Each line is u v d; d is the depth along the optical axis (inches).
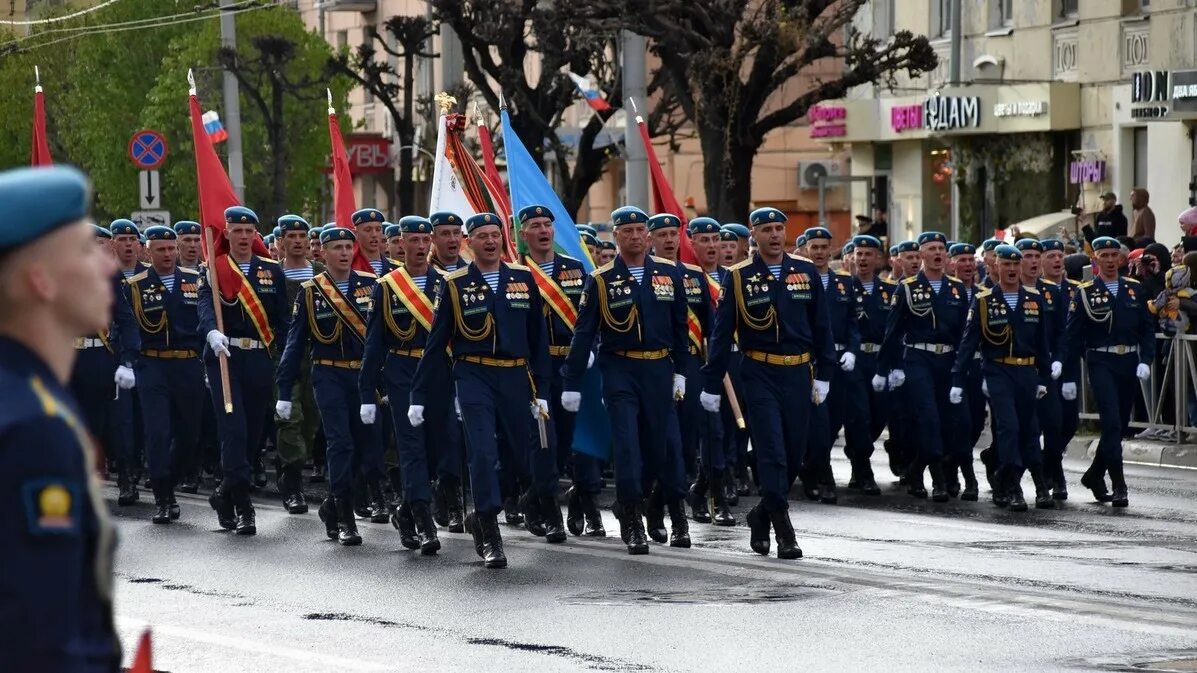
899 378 917.8
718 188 1413.6
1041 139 1822.1
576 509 762.8
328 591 609.9
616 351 691.4
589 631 521.7
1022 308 850.8
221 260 817.5
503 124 864.3
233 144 1911.9
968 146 1915.6
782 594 577.3
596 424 745.6
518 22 1679.4
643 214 690.2
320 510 757.9
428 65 2960.1
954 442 898.1
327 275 765.9
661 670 465.7
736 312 669.9
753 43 1352.1
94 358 901.8
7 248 194.2
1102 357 864.9
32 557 189.8
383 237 877.2
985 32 1930.4
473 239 682.8
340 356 760.3
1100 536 740.7
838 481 987.9
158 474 822.5
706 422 794.2
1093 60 1752.0
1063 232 1385.3
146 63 2459.4
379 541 745.0
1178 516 816.3
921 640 497.7
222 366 782.5
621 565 652.1
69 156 2723.9
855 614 538.9
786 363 670.5
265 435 979.9
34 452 191.0
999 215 1882.4
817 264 920.3
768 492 669.9
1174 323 1042.1
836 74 2669.8
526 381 688.4
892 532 759.1
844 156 2600.9
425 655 492.7
